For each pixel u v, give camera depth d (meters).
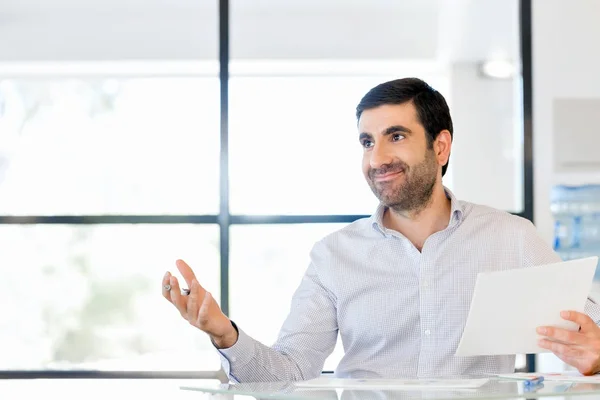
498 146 4.25
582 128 4.18
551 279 2.04
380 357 2.71
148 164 4.54
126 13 4.61
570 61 4.20
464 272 2.66
